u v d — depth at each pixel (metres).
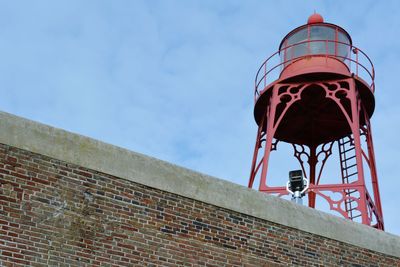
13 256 13.05
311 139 28.83
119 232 14.22
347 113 26.11
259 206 16.22
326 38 27.83
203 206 15.41
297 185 20.25
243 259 15.49
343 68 26.83
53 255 13.42
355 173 27.02
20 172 13.58
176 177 15.28
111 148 14.73
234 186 16.03
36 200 13.57
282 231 16.33
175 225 14.90
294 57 27.61
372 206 24.73
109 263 13.91
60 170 13.99
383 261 17.55
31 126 14.00
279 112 27.05
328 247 16.86
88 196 14.13
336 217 17.38
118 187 14.52
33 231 13.36
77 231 13.80
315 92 26.45
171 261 14.59
